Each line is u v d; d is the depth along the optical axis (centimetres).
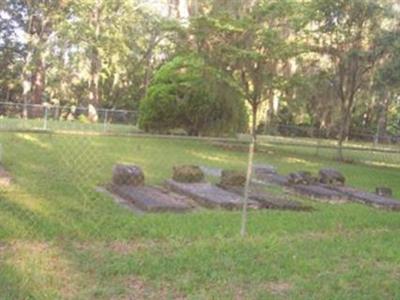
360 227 862
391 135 3472
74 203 838
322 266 612
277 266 601
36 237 639
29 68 3644
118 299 477
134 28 3653
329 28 2091
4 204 784
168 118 2303
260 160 1795
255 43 2072
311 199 1116
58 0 3572
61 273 524
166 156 1616
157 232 705
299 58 2212
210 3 2558
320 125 3178
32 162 1216
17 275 501
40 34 3672
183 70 2317
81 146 1591
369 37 2034
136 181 1024
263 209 940
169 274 545
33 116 2720
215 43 2088
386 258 673
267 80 2114
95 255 591
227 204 923
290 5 2098
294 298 508
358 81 2145
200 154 1777
